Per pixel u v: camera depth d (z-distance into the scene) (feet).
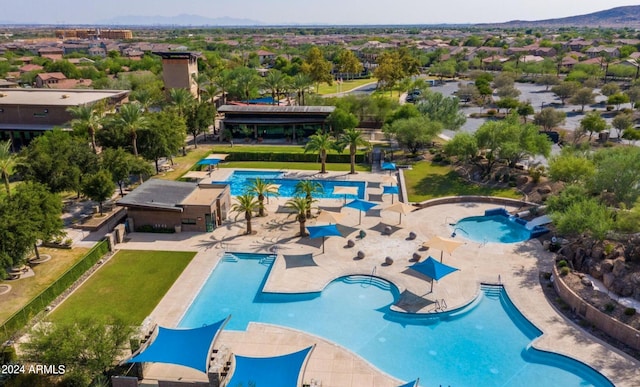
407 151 276.41
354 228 175.22
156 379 97.55
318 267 146.51
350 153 257.14
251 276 144.97
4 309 123.03
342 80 630.33
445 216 185.78
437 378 102.22
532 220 175.42
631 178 160.86
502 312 125.70
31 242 131.23
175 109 285.84
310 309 127.54
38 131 291.79
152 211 172.35
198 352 94.07
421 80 508.53
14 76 539.70
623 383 97.35
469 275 140.77
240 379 88.48
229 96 438.81
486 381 101.19
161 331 102.32
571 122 361.30
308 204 171.94
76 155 193.47
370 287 137.69
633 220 135.54
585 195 166.61
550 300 128.06
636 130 293.23
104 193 176.55
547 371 103.86
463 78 654.94
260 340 112.06
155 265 149.28
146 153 228.84
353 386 97.14
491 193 207.62
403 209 172.24
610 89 450.71
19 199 138.72
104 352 94.79
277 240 166.30
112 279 140.97
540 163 230.27
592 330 115.34
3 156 175.83
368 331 118.32
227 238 168.45
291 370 90.27
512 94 444.96
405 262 149.18
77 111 227.40
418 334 116.88
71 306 126.72
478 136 222.28
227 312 126.31
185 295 132.16
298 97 383.86
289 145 298.15
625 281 128.77
